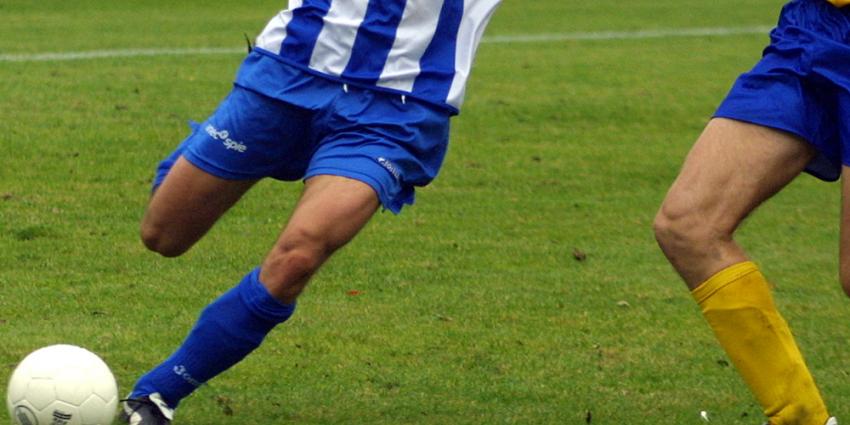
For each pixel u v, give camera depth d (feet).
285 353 50.93
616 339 54.80
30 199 75.25
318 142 41.06
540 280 64.13
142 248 66.54
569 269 66.64
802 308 61.16
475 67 132.26
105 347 50.88
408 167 40.40
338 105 40.19
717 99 120.37
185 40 140.87
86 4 166.50
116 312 55.83
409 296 60.18
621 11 182.91
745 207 39.22
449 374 49.06
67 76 114.83
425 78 40.68
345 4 40.34
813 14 39.29
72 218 71.77
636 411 45.55
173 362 40.16
